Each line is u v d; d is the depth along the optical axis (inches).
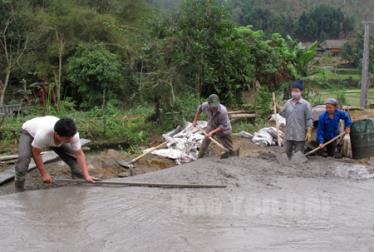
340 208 259.0
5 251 195.5
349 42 1375.5
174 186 296.5
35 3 1011.3
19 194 277.6
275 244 205.2
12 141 468.4
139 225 225.9
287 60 750.5
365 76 714.8
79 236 211.8
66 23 954.1
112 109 600.1
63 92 898.7
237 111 593.9
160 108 559.2
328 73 818.8
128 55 865.5
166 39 558.6
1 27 930.7
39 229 220.1
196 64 564.1
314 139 402.0
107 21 975.0
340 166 357.7
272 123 547.8
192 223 229.3
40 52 951.6
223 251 197.0
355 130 382.3
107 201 263.6
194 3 575.8
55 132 257.4
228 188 295.4
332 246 204.5
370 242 209.8
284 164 360.8
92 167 361.1
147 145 482.3
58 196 272.7
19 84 956.0
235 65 632.4
